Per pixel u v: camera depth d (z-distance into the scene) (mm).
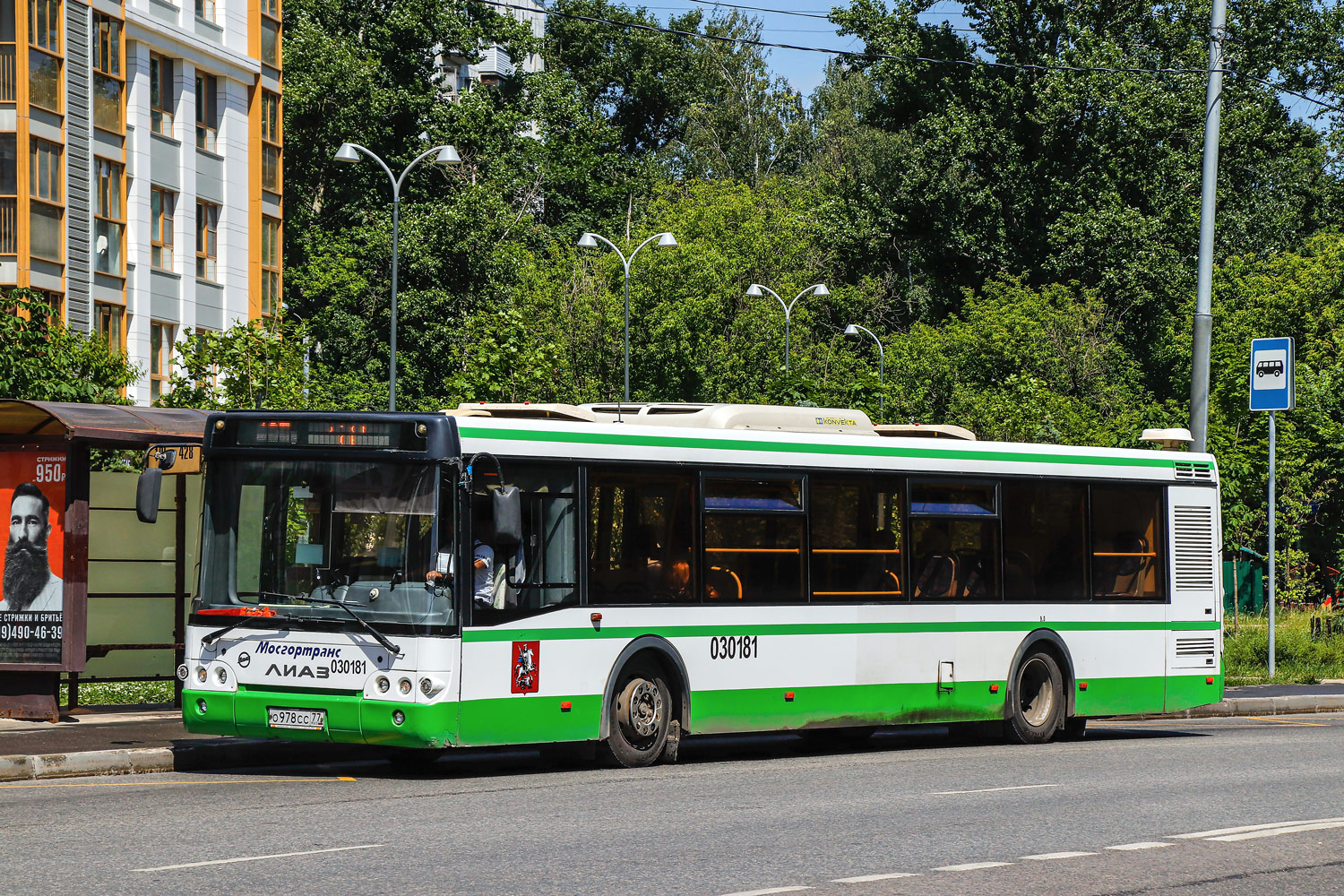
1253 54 65062
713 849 9609
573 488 14203
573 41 93500
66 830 10031
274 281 52156
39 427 17281
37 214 41344
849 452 16422
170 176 46969
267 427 13625
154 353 46469
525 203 75812
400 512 13203
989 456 17672
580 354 58438
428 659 12938
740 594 15391
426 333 65750
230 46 49719
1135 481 19031
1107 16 64500
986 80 65000
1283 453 38688
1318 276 58344
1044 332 60688
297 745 14812
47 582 16359
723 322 63719
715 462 15312
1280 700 24234
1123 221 62156
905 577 16781
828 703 16000
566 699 13969
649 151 93125
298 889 8086
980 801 12188
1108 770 14711
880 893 8273
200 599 13664
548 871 8750
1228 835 10539
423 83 72250
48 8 41812
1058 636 18125
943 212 66688
